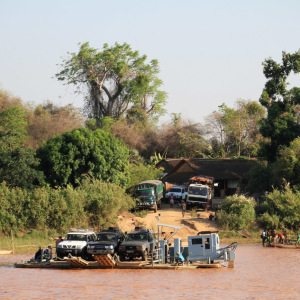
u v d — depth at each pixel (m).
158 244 133.12
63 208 199.75
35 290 92.38
